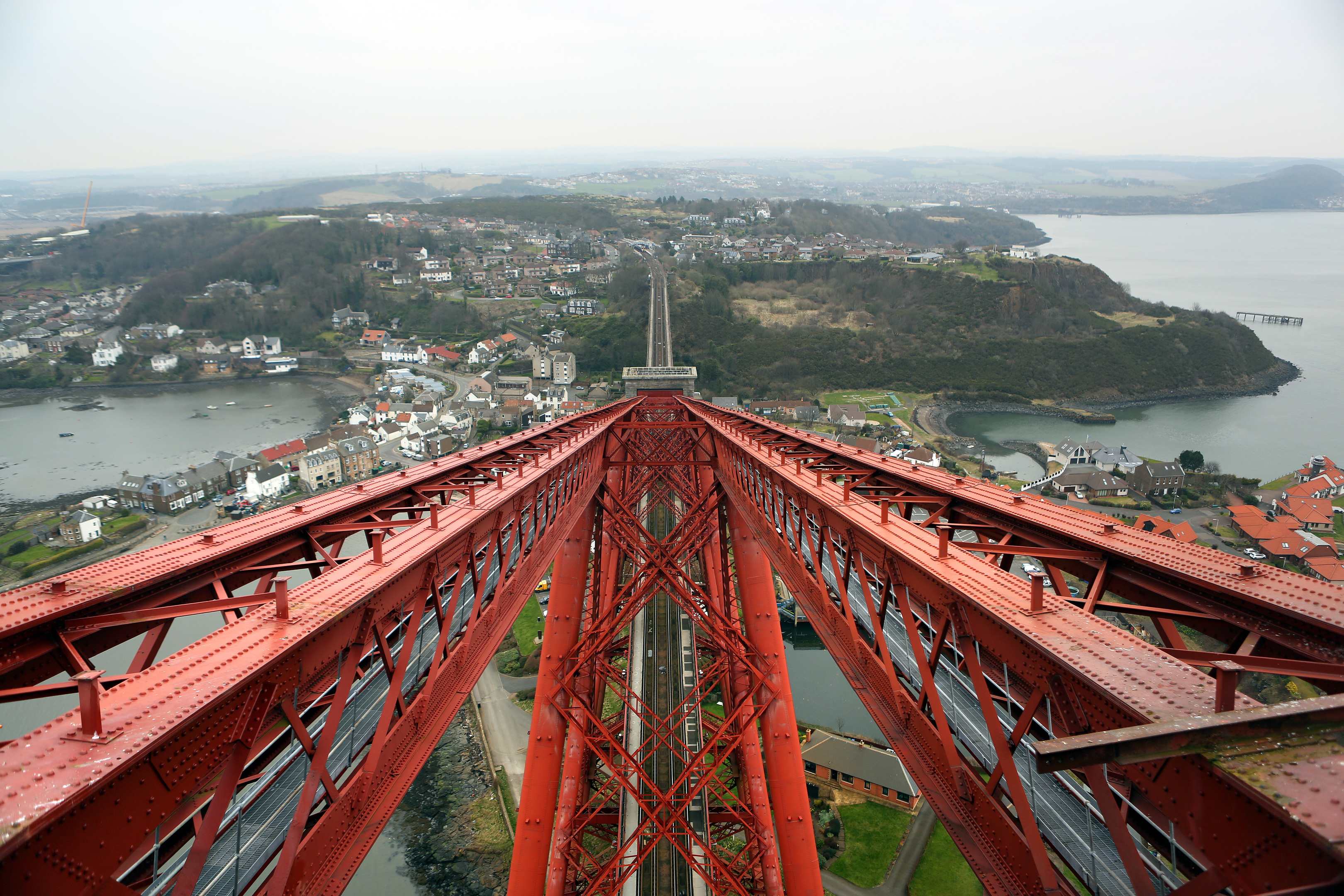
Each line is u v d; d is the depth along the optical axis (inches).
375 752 361.7
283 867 285.0
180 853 331.3
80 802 183.5
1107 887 295.9
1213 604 292.5
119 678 261.9
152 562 344.5
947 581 334.0
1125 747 175.0
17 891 171.6
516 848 813.9
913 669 504.1
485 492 580.7
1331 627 239.0
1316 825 151.0
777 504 719.1
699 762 838.5
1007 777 294.0
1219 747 181.5
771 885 842.8
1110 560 348.5
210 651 264.8
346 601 316.8
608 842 1090.1
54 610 275.6
